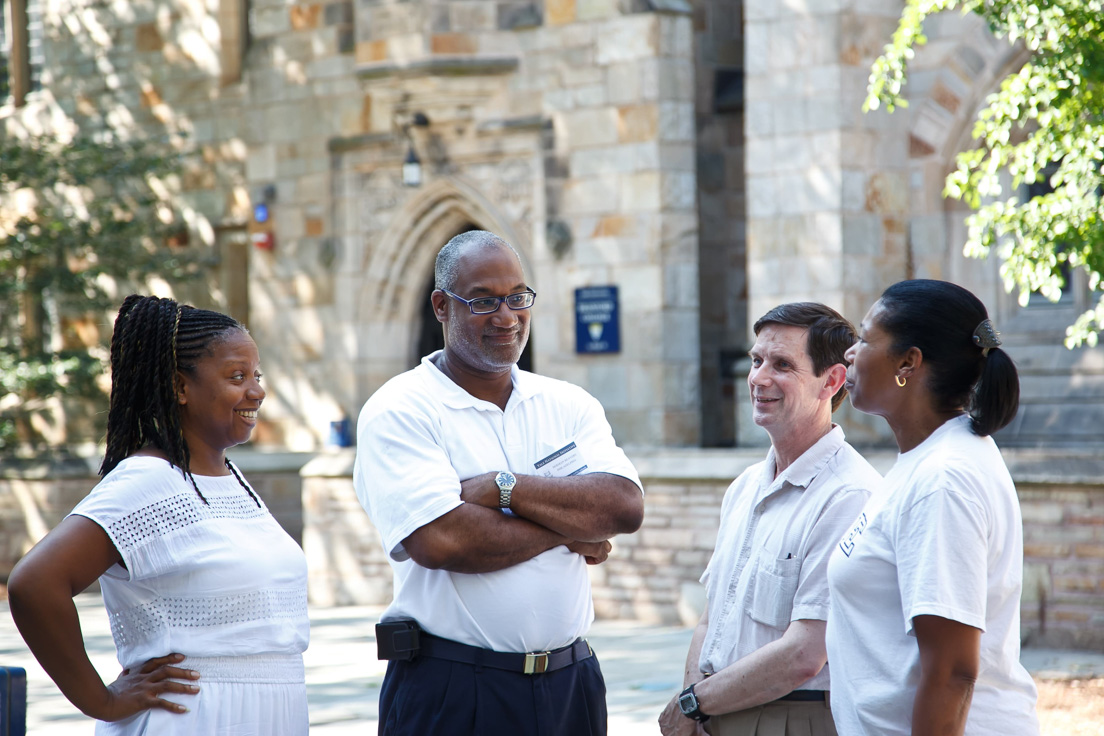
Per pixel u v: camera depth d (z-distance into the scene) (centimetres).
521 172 1308
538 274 1298
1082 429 1025
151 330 316
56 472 1295
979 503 276
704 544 967
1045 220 642
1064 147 641
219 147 1620
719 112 1301
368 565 1119
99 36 1722
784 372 354
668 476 984
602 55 1248
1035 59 661
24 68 1828
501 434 379
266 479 1346
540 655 361
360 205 1427
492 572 359
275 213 1493
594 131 1256
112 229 1516
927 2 663
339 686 779
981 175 665
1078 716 628
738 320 1304
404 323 1426
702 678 374
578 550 373
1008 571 282
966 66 1067
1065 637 830
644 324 1231
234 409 321
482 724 354
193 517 308
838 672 294
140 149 1566
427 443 365
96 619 1072
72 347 1700
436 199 1368
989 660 280
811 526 343
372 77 1338
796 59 1091
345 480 1131
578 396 399
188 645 303
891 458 945
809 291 1088
